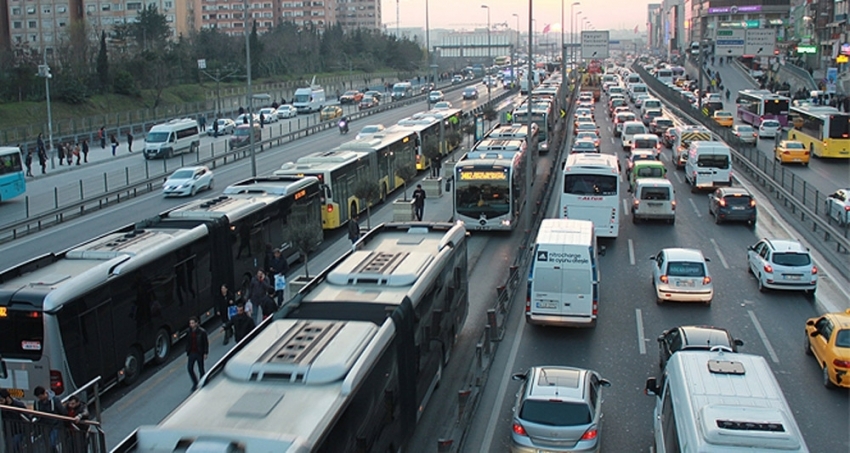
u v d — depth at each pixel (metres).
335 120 80.88
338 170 34.62
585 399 14.05
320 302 14.85
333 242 33.25
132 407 17.36
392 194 44.62
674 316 23.11
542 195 38.53
